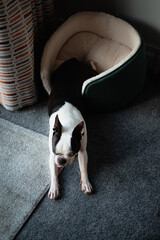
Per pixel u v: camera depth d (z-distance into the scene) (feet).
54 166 5.76
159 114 6.93
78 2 7.82
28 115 7.03
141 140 6.50
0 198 5.69
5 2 5.24
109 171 6.04
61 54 7.63
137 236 5.21
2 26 5.46
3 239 5.20
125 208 5.54
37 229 5.33
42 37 7.50
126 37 7.07
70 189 5.80
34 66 7.30
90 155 6.29
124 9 7.30
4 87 6.55
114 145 6.44
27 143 6.49
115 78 6.28
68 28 7.34
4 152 6.36
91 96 6.52
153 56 7.66
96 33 7.63
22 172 6.05
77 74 6.68
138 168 6.07
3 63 6.03
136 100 7.24
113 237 5.21
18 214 5.48
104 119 6.91
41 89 7.49
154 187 5.80
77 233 5.27
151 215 5.45
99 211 5.52
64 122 5.73
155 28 7.23
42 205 5.62
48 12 7.27
